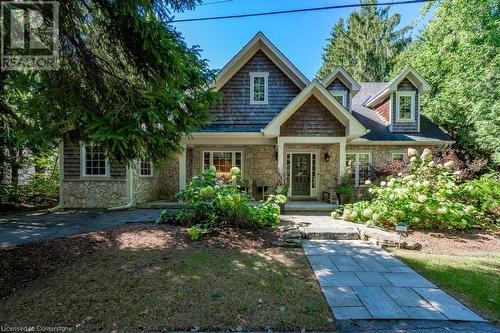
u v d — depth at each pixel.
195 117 5.16
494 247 5.43
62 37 4.02
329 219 7.96
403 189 6.77
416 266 4.36
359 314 2.92
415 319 2.85
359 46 28.41
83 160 10.69
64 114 4.30
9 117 5.14
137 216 8.70
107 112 4.09
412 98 12.84
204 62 5.43
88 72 4.27
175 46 4.35
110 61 4.56
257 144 10.92
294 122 9.85
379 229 6.32
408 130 12.80
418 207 6.42
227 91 11.43
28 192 12.00
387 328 2.70
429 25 16.81
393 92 12.77
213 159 12.14
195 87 5.29
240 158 12.14
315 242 5.75
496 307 3.11
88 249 4.91
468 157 13.41
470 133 13.80
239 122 11.41
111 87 4.30
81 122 4.22
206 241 5.43
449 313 2.97
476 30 12.70
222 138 10.59
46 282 3.58
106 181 10.64
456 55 13.96
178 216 6.79
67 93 4.14
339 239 6.01
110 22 4.09
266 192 11.93
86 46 4.34
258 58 11.52
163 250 4.88
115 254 4.65
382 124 13.30
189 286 3.50
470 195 7.27
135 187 10.88
